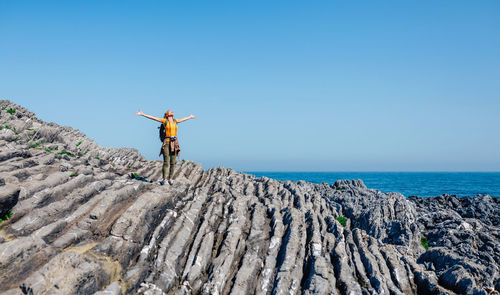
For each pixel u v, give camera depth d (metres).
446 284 13.85
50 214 12.62
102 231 12.48
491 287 13.66
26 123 24.33
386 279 13.75
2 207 11.40
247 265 13.62
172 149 17.92
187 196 17.97
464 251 18.58
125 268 11.70
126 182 17.34
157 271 12.27
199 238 14.72
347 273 13.48
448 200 36.78
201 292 12.22
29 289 8.92
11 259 9.55
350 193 33.22
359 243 16.06
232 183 25.58
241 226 15.87
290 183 28.77
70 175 16.52
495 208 31.02
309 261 14.10
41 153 19.58
